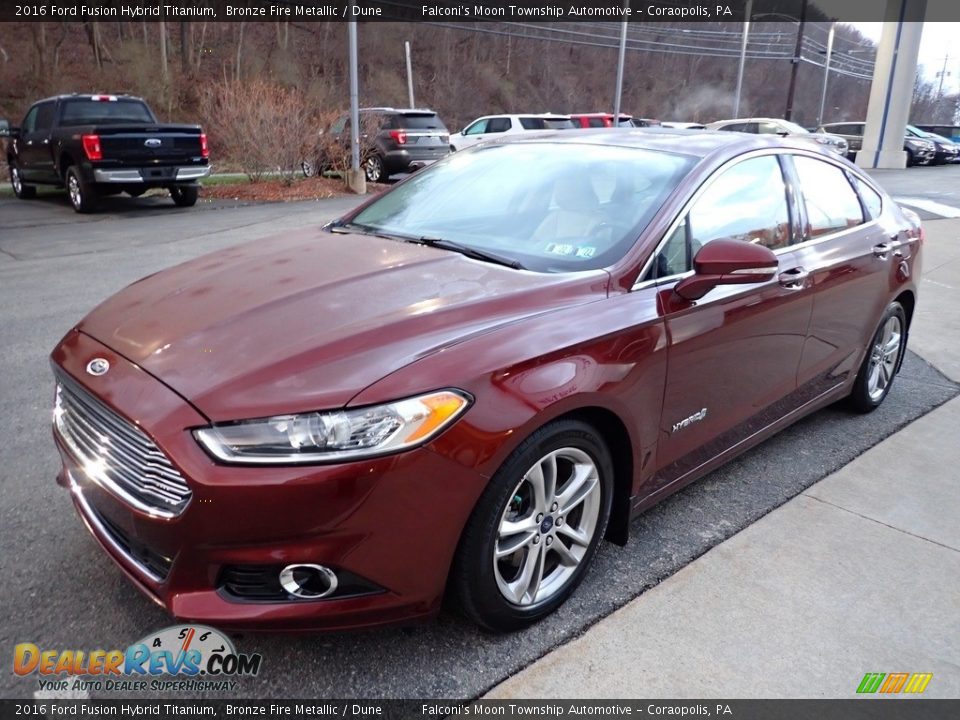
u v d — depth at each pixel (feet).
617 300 8.97
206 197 50.19
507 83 188.44
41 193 52.60
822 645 8.54
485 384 7.46
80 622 8.46
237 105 54.85
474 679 7.88
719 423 10.71
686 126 74.84
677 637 8.58
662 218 9.81
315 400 6.91
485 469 7.36
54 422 9.04
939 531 10.96
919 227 15.85
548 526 8.49
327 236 11.43
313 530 6.88
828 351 12.88
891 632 8.80
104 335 8.47
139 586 7.67
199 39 146.82
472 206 11.39
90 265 27.48
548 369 7.93
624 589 9.38
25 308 21.33
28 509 10.60
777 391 11.83
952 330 21.39
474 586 7.80
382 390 7.05
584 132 12.81
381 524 7.05
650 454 9.50
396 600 7.42
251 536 6.84
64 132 41.24
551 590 8.77
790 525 10.97
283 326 7.91
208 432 6.84
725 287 10.12
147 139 40.83
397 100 161.68
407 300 8.41
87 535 10.02
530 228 10.47
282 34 159.63
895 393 16.40
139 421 7.06
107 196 50.37
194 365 7.44
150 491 7.15
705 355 9.90
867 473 12.64
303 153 55.57
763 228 11.34
